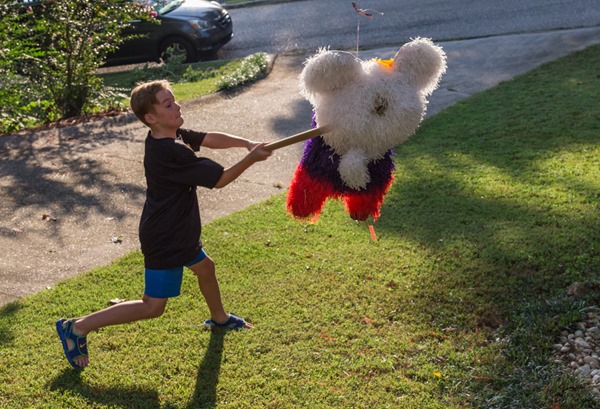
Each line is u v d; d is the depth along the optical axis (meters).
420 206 6.14
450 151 7.45
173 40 14.02
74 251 5.85
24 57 9.93
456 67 11.12
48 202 6.91
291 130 8.98
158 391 3.83
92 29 10.20
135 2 10.91
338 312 4.53
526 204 6.02
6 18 9.63
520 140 7.60
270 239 5.69
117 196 7.01
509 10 15.19
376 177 3.45
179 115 3.70
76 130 9.34
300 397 3.74
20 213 6.66
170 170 3.63
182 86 11.68
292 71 12.12
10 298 5.08
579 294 4.49
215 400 3.75
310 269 5.13
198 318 4.54
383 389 3.77
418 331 4.28
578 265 4.89
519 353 3.96
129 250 5.81
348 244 5.52
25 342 4.37
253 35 15.95
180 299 4.77
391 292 4.75
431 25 14.68
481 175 6.73
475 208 5.99
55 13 9.93
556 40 11.96
